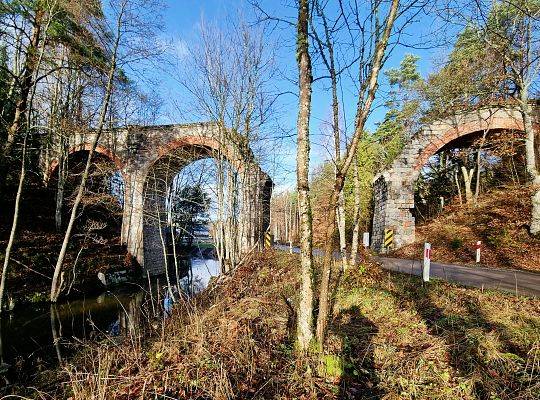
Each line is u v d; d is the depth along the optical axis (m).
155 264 22.23
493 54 15.49
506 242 14.92
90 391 4.39
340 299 7.44
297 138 4.62
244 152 16.47
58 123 16.70
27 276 13.54
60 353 8.30
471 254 15.17
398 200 19.25
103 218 22.48
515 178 20.50
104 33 14.36
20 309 12.28
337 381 4.19
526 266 12.55
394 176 19.41
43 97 16.56
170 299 14.05
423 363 4.32
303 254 4.64
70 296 14.54
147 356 5.41
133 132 21.30
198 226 24.78
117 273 17.89
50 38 13.39
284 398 3.84
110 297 15.39
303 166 4.55
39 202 19.39
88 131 18.09
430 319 5.94
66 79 17.67
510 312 5.96
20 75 12.98
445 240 17.30
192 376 4.40
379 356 4.77
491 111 18.12
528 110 15.15
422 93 22.58
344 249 10.17
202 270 24.80
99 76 15.35
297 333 4.79
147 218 21.08
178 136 20.48
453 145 21.48
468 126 18.81
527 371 3.98
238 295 9.20
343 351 4.83
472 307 6.34
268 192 22.89
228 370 4.43
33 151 17.81
